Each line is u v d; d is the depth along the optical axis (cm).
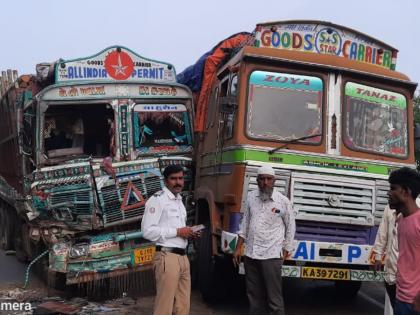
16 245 1101
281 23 715
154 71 838
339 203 665
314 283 949
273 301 570
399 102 737
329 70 699
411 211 397
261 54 678
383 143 714
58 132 802
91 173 758
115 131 808
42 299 759
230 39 850
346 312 755
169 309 517
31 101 806
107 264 759
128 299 763
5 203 1220
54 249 748
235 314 710
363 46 759
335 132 686
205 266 741
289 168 656
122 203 770
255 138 662
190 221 820
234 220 643
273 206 573
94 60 810
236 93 678
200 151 816
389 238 539
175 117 843
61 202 757
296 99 685
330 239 665
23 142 810
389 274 532
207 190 749
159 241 524
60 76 794
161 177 794
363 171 683
